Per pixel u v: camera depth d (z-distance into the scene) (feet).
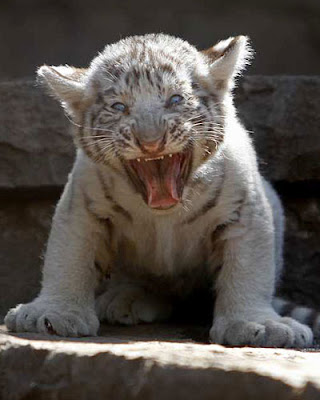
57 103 40.86
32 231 42.32
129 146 29.09
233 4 80.07
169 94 29.84
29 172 41.09
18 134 41.01
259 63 78.79
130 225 33.06
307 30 79.56
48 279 32.07
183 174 30.89
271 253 32.45
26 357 25.23
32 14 80.38
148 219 32.73
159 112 29.22
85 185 32.19
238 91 41.14
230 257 32.04
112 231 33.19
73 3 80.33
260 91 41.11
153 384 23.41
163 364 23.50
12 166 41.09
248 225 32.14
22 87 40.98
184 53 31.42
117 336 31.65
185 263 34.32
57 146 40.88
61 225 32.42
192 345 26.61
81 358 24.47
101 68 31.32
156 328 33.91
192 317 36.91
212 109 31.07
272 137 40.93
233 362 23.62
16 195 42.06
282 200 42.06
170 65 30.37
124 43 32.30
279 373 22.85
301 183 41.45
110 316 34.55
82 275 32.01
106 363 24.16
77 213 32.30
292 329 29.96
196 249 33.58
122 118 29.84
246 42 32.32
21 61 78.84
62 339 28.53
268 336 29.48
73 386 24.36
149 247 33.99
